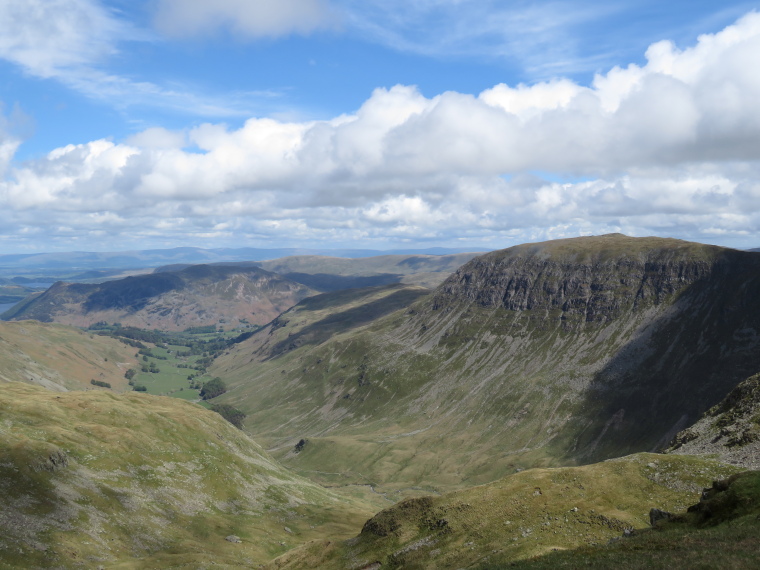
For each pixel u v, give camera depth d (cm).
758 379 13050
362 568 9512
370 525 11175
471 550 8306
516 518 8875
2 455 13012
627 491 8900
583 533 7756
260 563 13075
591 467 10112
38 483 12712
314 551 11188
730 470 8744
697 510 6712
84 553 10894
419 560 8806
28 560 9756
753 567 4559
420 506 10831
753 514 5812
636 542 6216
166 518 14312
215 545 13775
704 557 5019
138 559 11562
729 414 12575
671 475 9044
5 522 10694
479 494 10288
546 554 6894
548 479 10038
